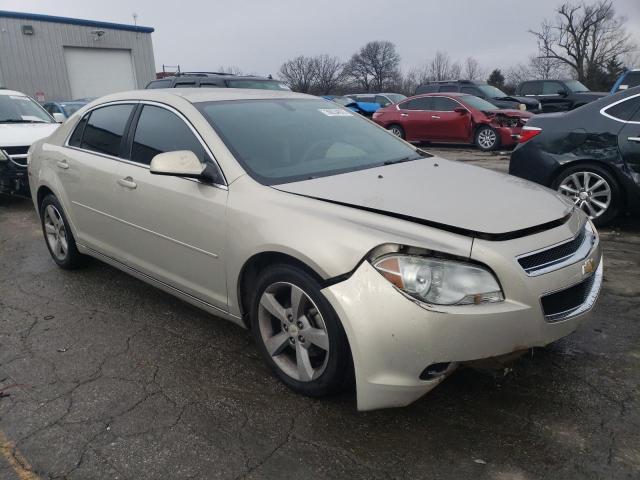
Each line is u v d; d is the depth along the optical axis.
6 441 2.52
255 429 2.57
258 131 3.38
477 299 2.31
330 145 3.54
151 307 3.99
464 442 2.45
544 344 2.46
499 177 3.29
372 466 2.32
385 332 2.31
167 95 3.66
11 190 7.63
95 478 2.28
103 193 3.85
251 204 2.85
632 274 4.40
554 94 18.00
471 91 16.62
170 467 2.34
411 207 2.61
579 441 2.43
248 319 3.11
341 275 2.41
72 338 3.53
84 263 4.74
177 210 3.23
